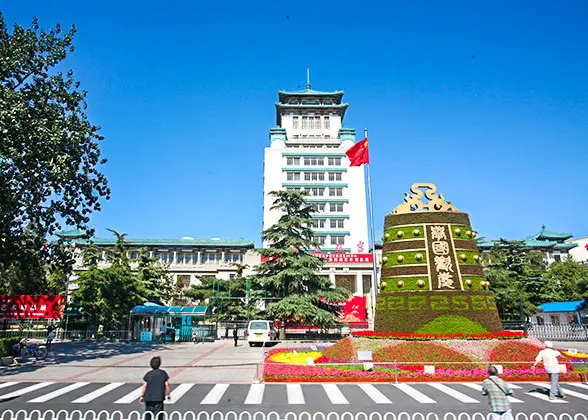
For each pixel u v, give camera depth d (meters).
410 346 17.62
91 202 25.55
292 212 36.91
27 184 22.47
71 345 30.19
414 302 19.77
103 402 11.70
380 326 20.45
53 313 34.62
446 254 20.61
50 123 22.48
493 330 19.38
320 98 82.44
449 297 19.62
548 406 11.22
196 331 34.12
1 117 19.70
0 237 23.16
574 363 17.48
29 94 22.77
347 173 73.06
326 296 33.88
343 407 11.12
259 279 35.09
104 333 35.03
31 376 16.25
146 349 27.53
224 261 69.50
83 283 35.72
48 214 24.00
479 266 21.06
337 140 76.75
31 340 34.50
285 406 11.24
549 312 46.75
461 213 21.86
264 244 65.44
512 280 46.41
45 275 45.16
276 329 36.62
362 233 69.56
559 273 53.91
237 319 47.44
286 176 72.81
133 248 68.69
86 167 24.50
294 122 80.50
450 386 14.14
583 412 10.59
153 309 35.38
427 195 22.36
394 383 14.67
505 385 8.42
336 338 35.56
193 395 12.66
